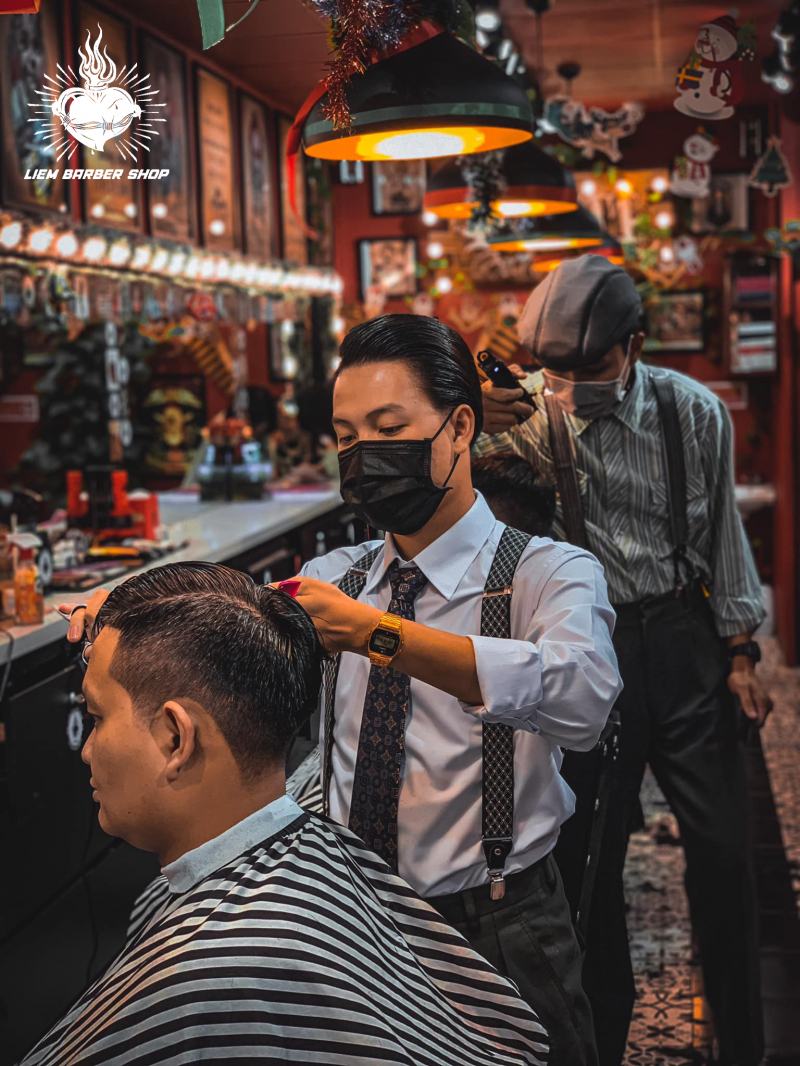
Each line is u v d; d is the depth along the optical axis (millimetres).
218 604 1196
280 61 2594
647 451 2518
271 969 1108
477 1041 1277
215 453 5836
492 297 7906
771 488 7789
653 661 2516
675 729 2557
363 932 1196
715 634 2619
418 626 1379
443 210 3480
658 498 2523
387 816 1525
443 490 1482
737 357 7617
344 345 1503
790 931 3637
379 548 1703
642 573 2514
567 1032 1521
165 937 1139
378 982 1174
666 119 7422
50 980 2928
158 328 5289
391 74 1827
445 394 1468
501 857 1509
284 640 1217
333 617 1369
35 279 3838
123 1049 1087
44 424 7020
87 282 4184
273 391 7035
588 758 2164
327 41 1876
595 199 7516
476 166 3211
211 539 4535
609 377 2463
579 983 1567
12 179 3586
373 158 2113
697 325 7844
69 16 3543
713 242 7695
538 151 3281
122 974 1148
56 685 3000
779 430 7398
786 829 4449
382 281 8078
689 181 3369
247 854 1193
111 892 3324
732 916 2645
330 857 1230
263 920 1133
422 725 1529
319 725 1771
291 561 5234
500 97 1846
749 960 2691
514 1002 1288
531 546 1565
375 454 1454
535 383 2609
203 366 6832
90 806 3205
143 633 1177
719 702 2578
